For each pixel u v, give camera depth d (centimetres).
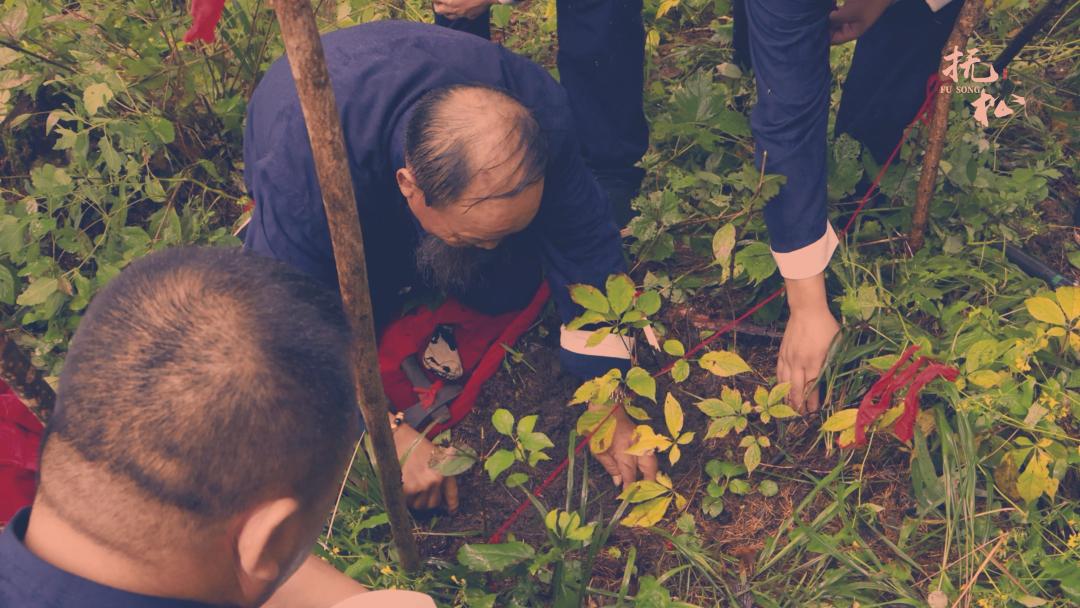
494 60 180
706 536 208
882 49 231
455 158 153
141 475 77
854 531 197
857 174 243
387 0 306
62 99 288
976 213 244
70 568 79
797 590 194
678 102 249
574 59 235
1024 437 194
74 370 80
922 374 185
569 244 195
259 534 82
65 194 249
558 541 189
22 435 146
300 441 81
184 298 81
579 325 194
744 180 195
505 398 236
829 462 216
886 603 188
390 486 164
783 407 200
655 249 243
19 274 242
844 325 219
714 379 234
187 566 82
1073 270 248
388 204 189
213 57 279
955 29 197
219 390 78
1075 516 190
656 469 212
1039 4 306
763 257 223
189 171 277
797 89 183
